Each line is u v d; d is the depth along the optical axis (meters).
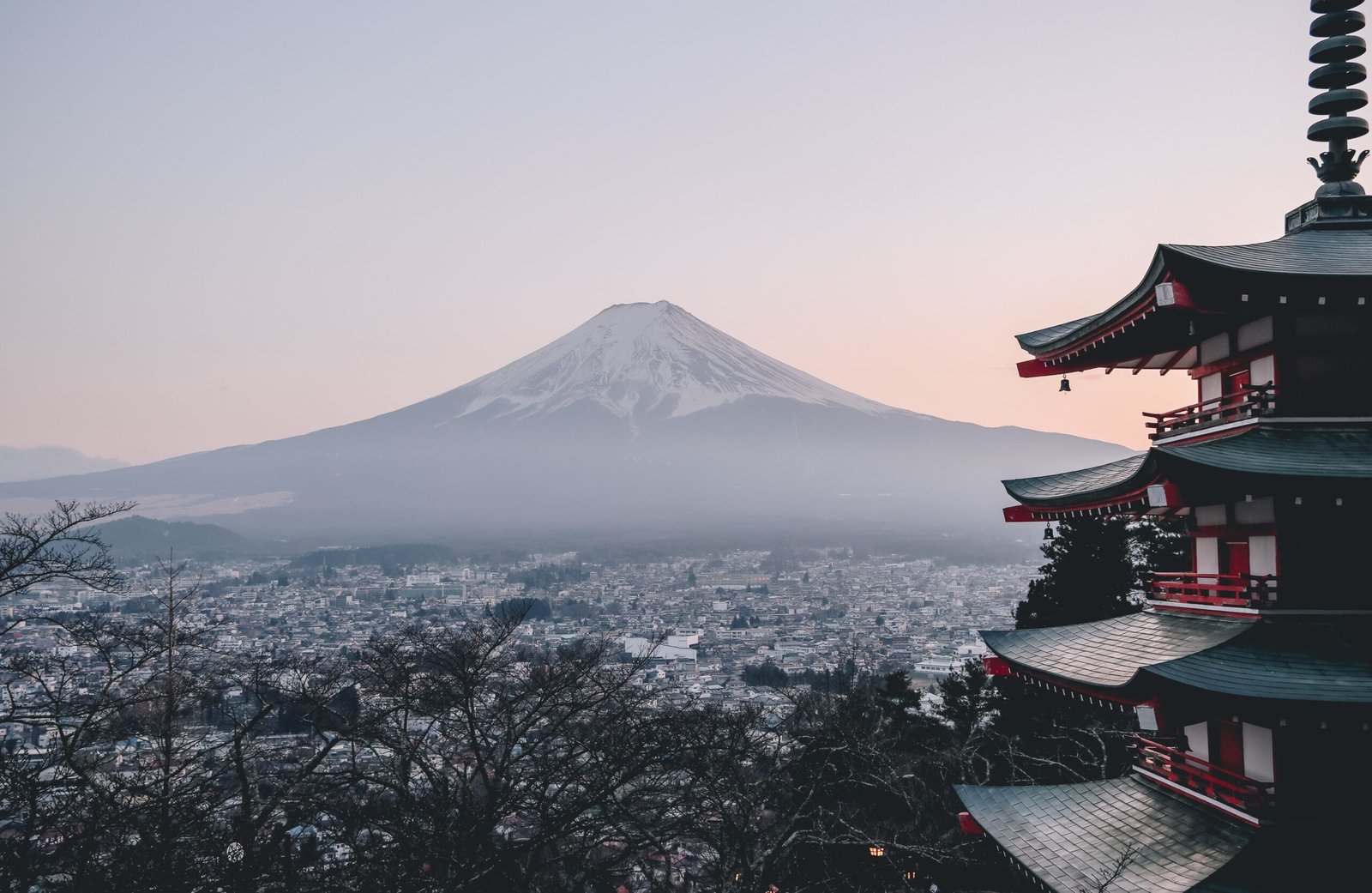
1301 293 17.56
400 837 18.89
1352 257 18.39
